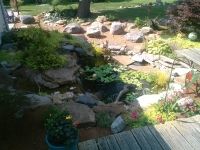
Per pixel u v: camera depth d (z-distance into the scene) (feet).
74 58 13.16
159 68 13.30
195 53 10.57
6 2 30.27
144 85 11.92
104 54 14.44
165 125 8.07
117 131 8.38
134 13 22.40
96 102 10.18
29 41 14.01
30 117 8.80
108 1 32.40
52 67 11.77
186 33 16.08
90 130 8.57
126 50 15.03
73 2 30.66
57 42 13.74
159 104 9.23
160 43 14.87
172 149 7.19
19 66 12.15
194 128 7.84
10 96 9.17
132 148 7.32
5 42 14.62
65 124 7.12
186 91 10.09
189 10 15.60
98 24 18.40
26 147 7.81
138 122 8.65
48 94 10.76
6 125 8.43
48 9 26.05
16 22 20.52
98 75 12.94
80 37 16.37
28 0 31.81
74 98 10.41
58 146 6.82
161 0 30.14
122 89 11.64
